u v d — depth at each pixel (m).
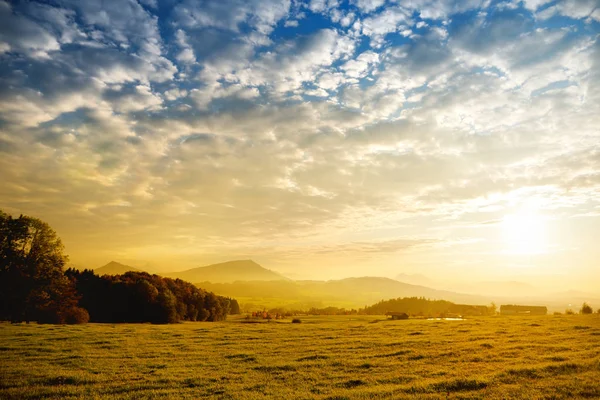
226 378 21.89
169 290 105.06
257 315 139.38
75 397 17.72
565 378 18.27
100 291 93.94
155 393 18.33
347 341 38.62
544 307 115.94
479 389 17.16
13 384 20.38
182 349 34.12
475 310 140.62
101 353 31.22
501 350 28.08
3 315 61.88
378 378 20.62
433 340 36.22
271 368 24.77
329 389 18.58
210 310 124.31
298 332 51.25
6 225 60.19
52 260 63.72
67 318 70.19
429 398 15.93
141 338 42.41
